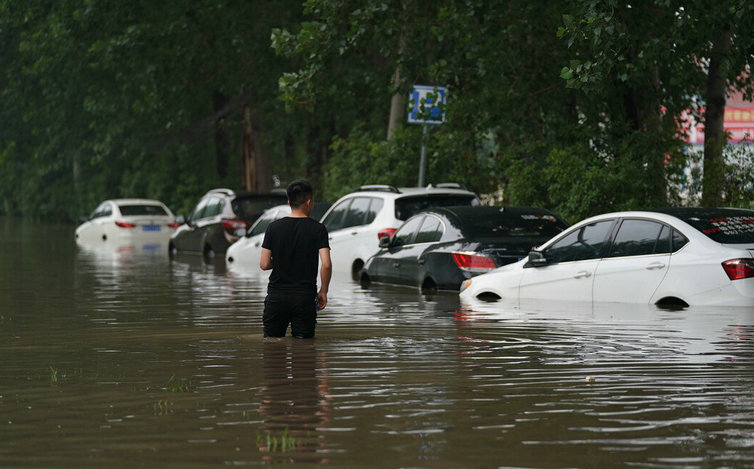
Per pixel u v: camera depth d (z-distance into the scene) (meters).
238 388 20.20
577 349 24.72
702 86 60.09
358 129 82.81
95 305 37.97
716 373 21.34
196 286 46.72
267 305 27.23
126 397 19.45
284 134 102.12
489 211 41.50
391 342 26.44
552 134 57.78
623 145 51.03
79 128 120.31
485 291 36.78
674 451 15.18
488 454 15.06
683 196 51.31
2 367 23.16
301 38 59.00
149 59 93.50
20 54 118.12
